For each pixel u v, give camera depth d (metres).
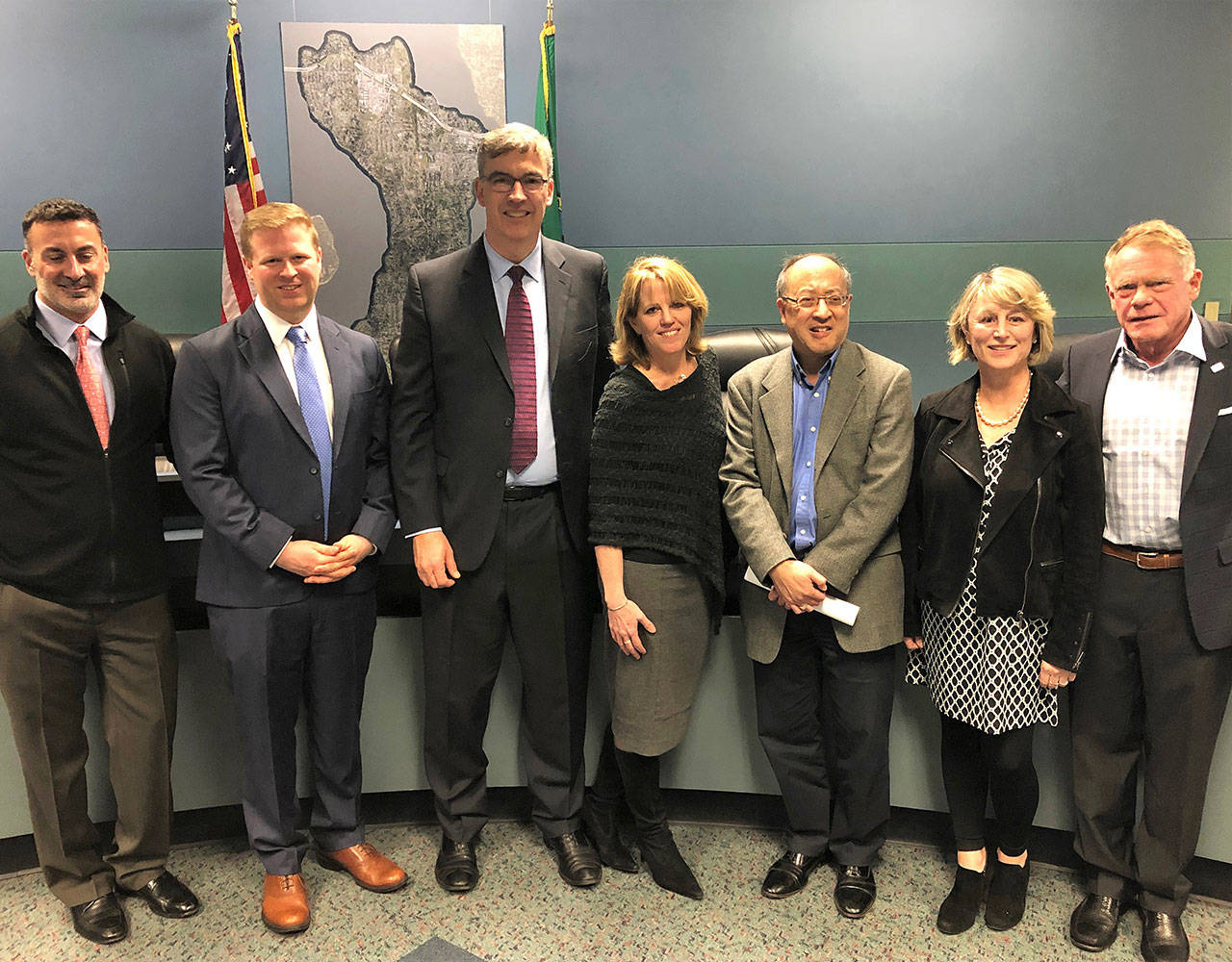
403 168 4.04
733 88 4.13
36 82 3.79
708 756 2.28
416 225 4.09
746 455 1.90
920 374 4.41
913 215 4.28
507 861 2.20
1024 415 1.74
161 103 3.88
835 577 1.79
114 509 1.87
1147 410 1.74
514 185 1.85
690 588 1.92
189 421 1.86
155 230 3.96
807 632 1.96
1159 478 1.73
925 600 1.85
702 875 2.13
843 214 4.26
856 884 1.99
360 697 2.05
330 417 1.93
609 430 1.87
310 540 1.90
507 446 1.93
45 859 1.96
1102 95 4.21
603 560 1.91
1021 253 4.33
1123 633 1.79
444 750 2.09
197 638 2.18
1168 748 1.79
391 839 2.31
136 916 2.00
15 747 2.08
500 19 3.99
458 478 1.95
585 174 4.15
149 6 3.81
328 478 1.91
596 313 2.01
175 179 3.93
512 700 2.28
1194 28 4.17
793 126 4.18
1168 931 1.81
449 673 2.04
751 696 2.23
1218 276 4.40
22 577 1.84
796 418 1.90
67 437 1.83
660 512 1.86
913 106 4.19
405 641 2.26
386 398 2.04
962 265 4.32
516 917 1.98
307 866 2.19
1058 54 4.17
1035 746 2.05
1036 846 2.16
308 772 2.23
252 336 1.87
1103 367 1.81
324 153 3.99
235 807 2.31
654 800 2.06
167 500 2.55
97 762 2.10
